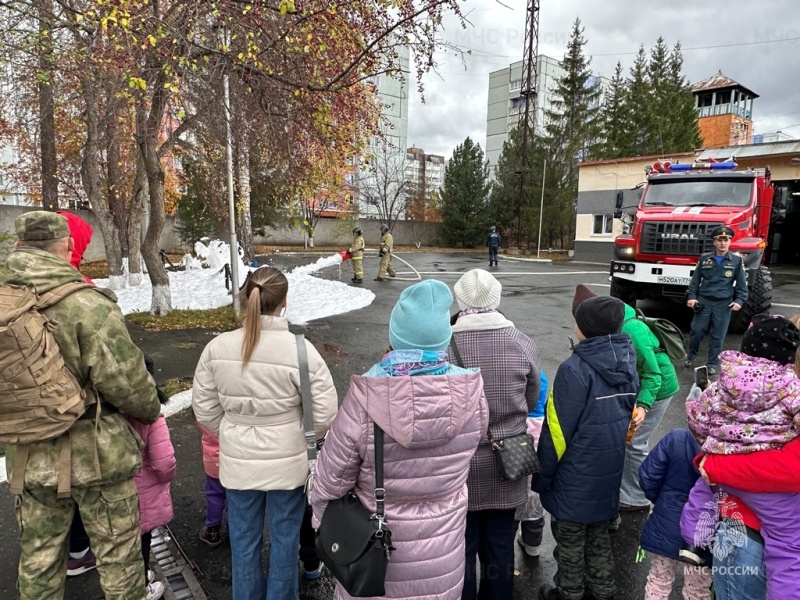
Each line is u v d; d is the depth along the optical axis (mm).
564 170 31953
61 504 2045
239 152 9383
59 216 2115
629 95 33594
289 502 2271
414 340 1870
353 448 1784
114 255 12766
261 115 7297
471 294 2404
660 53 38000
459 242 37625
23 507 2033
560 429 2369
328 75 6711
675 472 2320
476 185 37156
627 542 3113
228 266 10570
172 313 9289
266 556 2902
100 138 11500
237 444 2221
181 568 2799
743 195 9789
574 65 35000
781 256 24203
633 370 2445
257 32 5836
